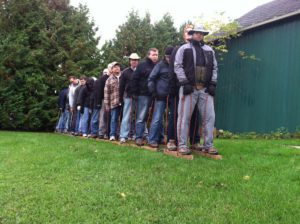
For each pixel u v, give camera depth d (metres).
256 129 15.14
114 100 10.29
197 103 7.20
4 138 10.70
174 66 7.12
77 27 21.20
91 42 21.59
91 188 4.93
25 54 18.55
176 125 7.46
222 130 15.48
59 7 21.16
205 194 4.69
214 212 4.11
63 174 5.64
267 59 14.77
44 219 3.96
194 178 5.38
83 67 20.77
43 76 18.95
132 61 9.58
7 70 17.89
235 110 16.27
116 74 10.42
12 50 18.05
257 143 9.17
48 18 20.23
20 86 18.52
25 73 18.50
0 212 4.15
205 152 7.27
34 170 5.91
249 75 15.60
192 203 4.39
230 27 15.87
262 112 14.89
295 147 8.52
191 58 6.96
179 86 7.18
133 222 3.86
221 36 16.33
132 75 8.75
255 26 14.99
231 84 16.53
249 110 15.54
